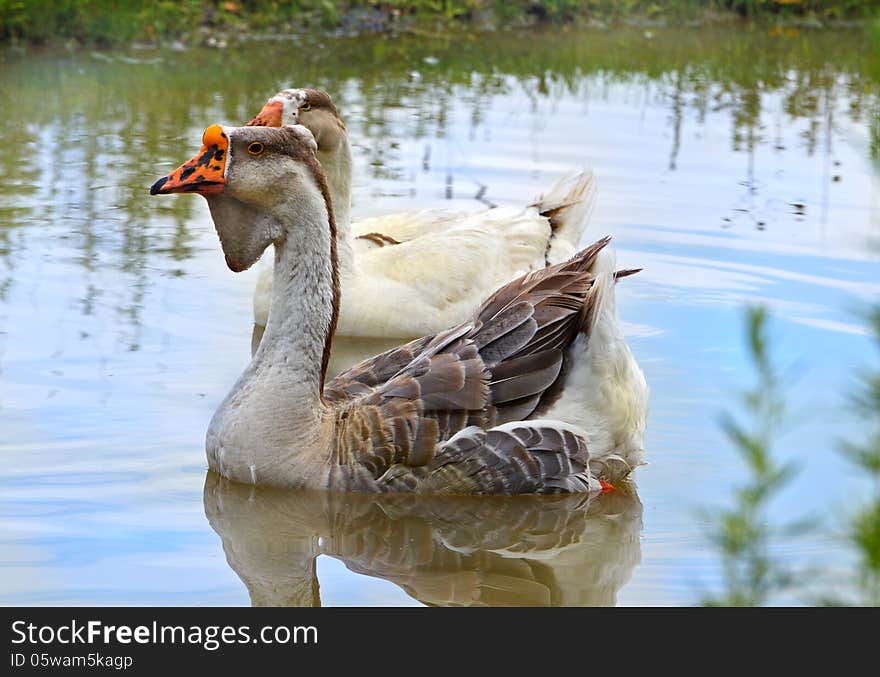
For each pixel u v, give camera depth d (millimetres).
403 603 7652
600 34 25000
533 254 13188
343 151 12828
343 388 9609
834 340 11570
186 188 8930
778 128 18641
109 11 22031
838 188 16062
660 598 7660
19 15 21359
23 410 9969
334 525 8680
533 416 9148
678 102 20016
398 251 12758
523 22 25688
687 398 10594
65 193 15281
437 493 9055
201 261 13711
